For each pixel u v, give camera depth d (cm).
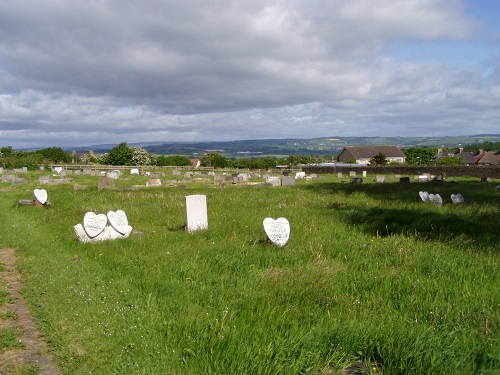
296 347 476
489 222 1270
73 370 465
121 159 7712
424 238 1079
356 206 1733
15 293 730
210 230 1216
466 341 493
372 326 529
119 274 810
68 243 1116
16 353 511
